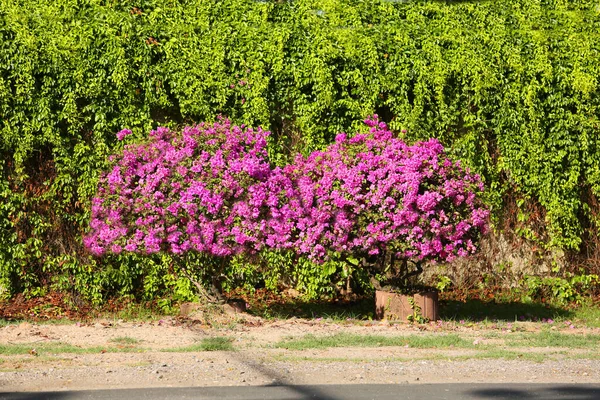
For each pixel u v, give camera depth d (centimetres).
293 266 1412
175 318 1235
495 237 1460
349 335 1090
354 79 1376
